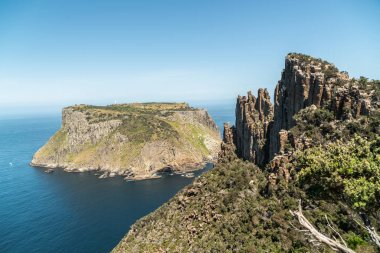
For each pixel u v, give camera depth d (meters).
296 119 76.31
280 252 53.78
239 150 117.06
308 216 55.34
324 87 75.50
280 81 100.00
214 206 79.00
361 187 25.59
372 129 59.53
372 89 68.19
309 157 32.31
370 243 37.22
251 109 113.81
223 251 63.06
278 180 69.25
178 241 79.50
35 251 134.12
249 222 66.94
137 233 97.69
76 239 143.12
